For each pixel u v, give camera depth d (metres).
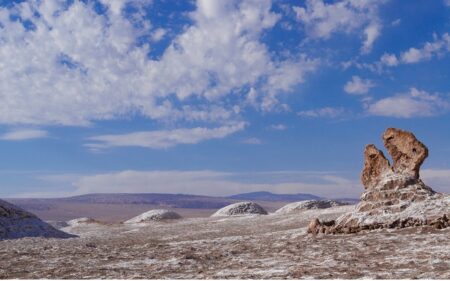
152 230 40.41
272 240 24.22
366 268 14.22
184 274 15.14
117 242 29.78
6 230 34.16
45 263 19.62
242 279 13.52
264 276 13.83
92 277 15.33
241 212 61.09
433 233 21.08
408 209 24.25
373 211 24.75
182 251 21.77
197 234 33.56
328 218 35.44
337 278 12.85
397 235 21.50
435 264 13.95
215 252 20.72
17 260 20.98
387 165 27.20
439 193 25.86
